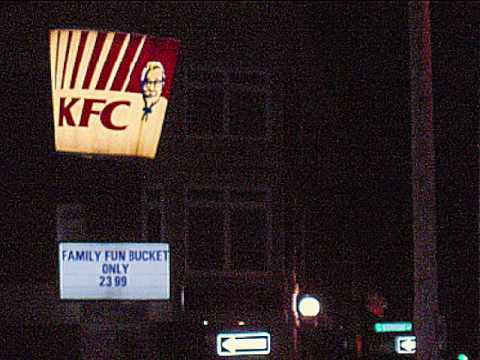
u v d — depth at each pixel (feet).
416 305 83.76
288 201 165.78
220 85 165.48
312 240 176.35
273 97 167.94
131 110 140.15
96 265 141.18
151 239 159.53
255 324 162.71
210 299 160.86
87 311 148.46
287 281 162.71
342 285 174.40
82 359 148.46
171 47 141.90
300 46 168.66
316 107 176.35
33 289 150.61
